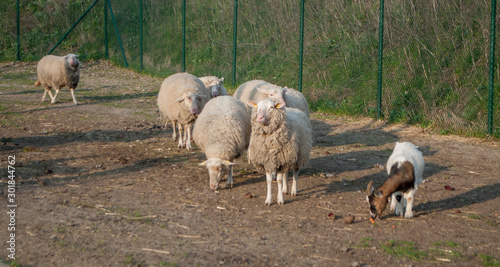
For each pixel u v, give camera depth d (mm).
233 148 6727
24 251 4430
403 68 13750
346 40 16516
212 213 5746
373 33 15875
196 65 20172
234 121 6918
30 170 7258
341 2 17656
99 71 20578
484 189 6836
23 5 24984
